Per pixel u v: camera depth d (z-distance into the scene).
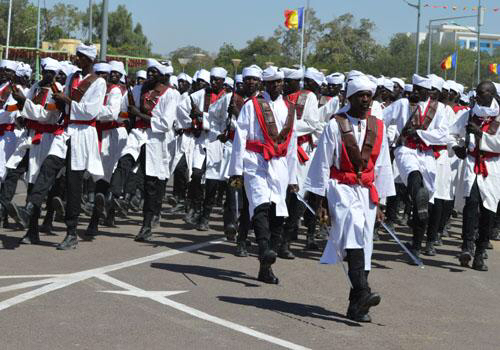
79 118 10.39
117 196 12.84
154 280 8.73
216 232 12.91
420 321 7.71
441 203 11.98
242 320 7.28
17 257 9.66
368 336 7.02
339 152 7.48
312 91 12.43
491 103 10.78
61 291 7.93
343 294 8.67
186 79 17.41
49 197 11.56
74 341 6.33
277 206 9.02
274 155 9.05
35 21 84.56
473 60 99.56
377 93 14.45
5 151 12.44
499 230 14.08
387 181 7.66
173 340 6.49
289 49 88.06
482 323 7.81
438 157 11.94
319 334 6.98
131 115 12.58
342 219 7.41
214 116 12.95
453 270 10.70
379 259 11.27
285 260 10.66
